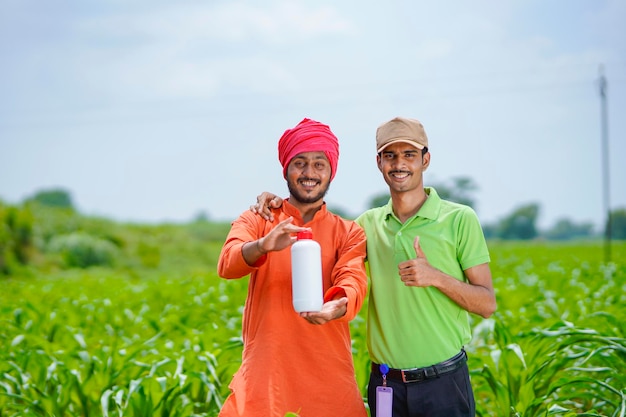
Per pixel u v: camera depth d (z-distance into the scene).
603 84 33.97
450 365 4.28
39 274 32.06
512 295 9.09
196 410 5.79
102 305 10.02
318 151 4.21
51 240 37.38
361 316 8.30
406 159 4.30
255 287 4.29
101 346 7.17
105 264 37.12
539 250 28.91
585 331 5.52
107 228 41.84
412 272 4.06
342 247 4.31
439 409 4.26
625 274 12.13
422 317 4.28
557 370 5.67
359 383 5.73
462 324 4.40
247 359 4.24
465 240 4.32
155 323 7.86
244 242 4.15
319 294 3.95
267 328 4.20
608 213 25.08
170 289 11.78
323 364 4.18
